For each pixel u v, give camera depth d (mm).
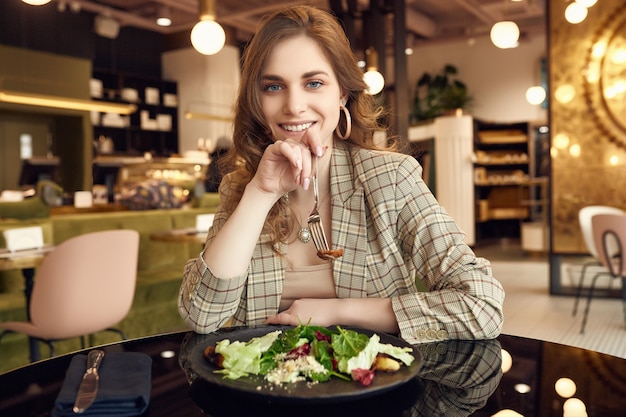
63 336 2680
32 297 2633
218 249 1084
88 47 9703
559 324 4535
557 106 5621
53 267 2584
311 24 1121
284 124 1133
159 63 10875
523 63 11648
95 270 2691
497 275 7043
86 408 708
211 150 9969
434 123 10375
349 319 1091
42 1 3711
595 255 4961
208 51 4582
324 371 779
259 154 1258
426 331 1053
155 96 10469
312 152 1035
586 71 5492
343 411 727
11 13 8578
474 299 1057
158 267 5129
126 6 9805
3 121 8688
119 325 3896
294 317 1104
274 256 1233
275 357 821
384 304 1093
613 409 717
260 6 9797
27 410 734
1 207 4320
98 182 8781
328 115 1132
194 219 5559
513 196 11570
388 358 810
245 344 854
